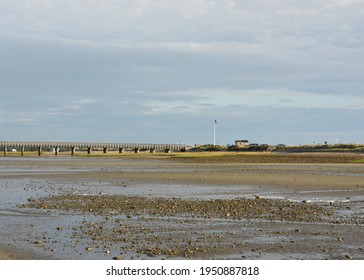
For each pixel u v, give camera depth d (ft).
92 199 116.78
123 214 92.99
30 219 86.69
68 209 99.50
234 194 131.75
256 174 209.36
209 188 147.54
